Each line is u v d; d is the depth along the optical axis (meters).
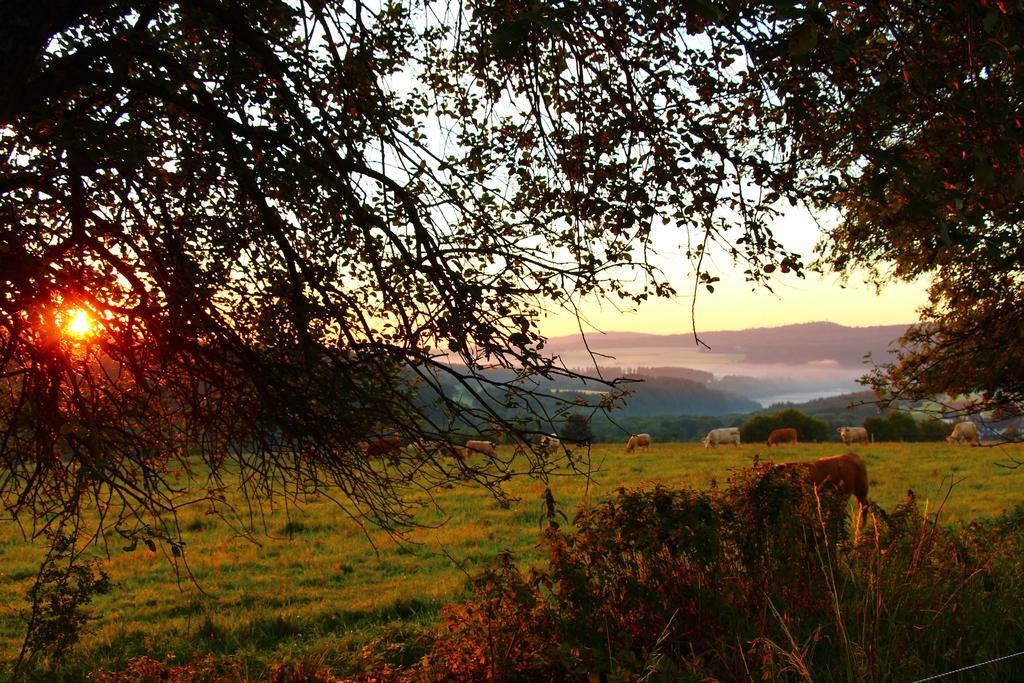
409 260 3.70
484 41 4.02
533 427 3.50
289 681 5.55
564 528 15.23
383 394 3.87
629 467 27.53
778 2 2.52
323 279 4.13
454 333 3.41
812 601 5.01
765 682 3.99
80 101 3.96
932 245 6.27
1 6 3.32
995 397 8.36
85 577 5.16
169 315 3.69
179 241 3.98
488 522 16.70
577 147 4.16
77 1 3.57
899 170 2.94
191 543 14.77
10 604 10.04
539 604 5.13
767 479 5.46
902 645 4.49
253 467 4.27
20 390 4.09
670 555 5.14
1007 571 5.94
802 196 3.67
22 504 4.25
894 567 5.23
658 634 4.76
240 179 3.96
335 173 4.02
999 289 7.48
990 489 19.91
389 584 11.62
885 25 3.51
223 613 9.95
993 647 4.82
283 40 4.30
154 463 4.36
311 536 15.59
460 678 5.04
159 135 4.37
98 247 3.74
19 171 3.71
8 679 5.74
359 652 6.84
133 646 8.24
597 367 3.49
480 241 3.91
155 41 4.11
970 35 3.12
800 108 3.71
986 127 3.04
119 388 4.16
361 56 4.31
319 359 3.80
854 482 12.59
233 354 3.93
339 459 4.04
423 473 4.03
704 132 3.99
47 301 3.42
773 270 3.69
